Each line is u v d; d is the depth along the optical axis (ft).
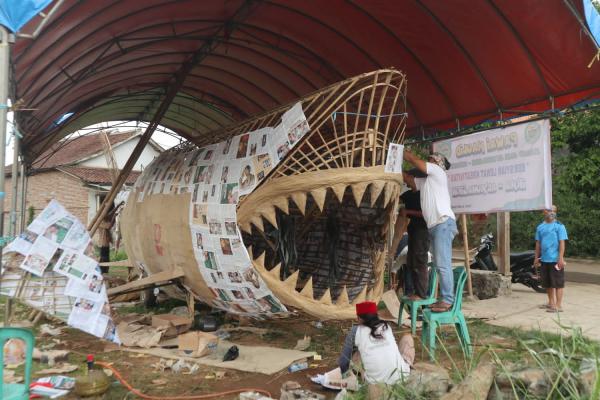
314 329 24.94
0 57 12.98
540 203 22.98
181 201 23.80
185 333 23.22
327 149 18.88
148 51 27.66
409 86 29.22
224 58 31.63
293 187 18.72
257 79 34.63
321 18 25.58
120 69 29.27
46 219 16.16
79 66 23.61
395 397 11.78
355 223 25.03
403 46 26.17
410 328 24.39
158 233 26.09
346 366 15.90
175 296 30.76
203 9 23.61
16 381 16.74
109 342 22.48
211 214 20.95
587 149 48.34
